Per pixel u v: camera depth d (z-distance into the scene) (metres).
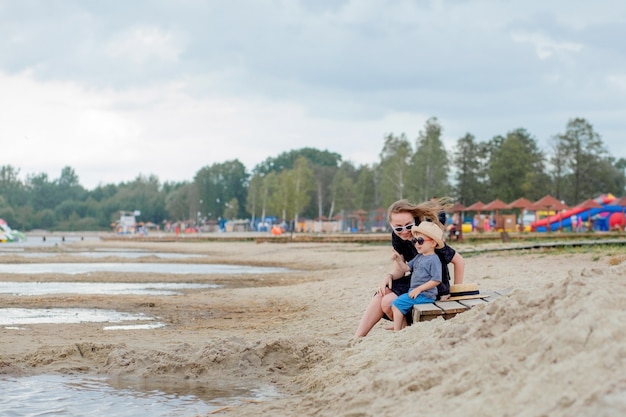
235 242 78.44
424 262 8.16
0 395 7.19
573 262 21.02
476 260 24.02
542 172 101.50
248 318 13.96
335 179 140.00
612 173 109.44
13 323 13.16
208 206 181.88
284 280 25.17
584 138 95.19
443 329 6.47
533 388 4.32
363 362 6.61
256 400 6.85
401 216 8.54
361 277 21.58
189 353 8.80
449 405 4.66
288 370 8.19
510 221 73.69
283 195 119.19
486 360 5.06
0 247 66.31
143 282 24.58
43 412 6.50
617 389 3.84
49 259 41.97
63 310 15.48
